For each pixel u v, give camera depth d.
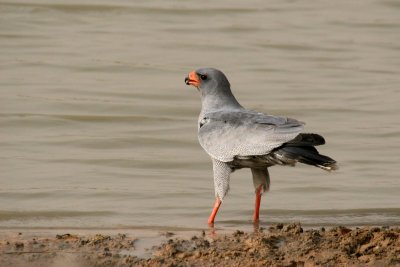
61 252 10.62
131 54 24.09
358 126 18.92
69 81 21.77
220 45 25.27
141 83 21.83
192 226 12.66
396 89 21.83
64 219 13.14
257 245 10.69
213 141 12.28
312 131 18.61
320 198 14.61
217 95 12.92
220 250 10.68
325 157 11.32
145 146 17.61
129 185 15.17
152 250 10.80
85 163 16.36
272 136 11.62
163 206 13.98
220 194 12.52
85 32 25.98
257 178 12.75
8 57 23.52
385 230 11.28
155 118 19.34
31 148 17.22
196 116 19.61
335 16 28.52
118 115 19.41
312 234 11.11
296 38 26.16
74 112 19.50
